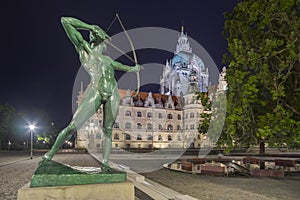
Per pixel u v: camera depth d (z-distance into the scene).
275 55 10.63
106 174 4.83
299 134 10.10
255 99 11.02
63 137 4.99
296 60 10.56
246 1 11.52
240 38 12.65
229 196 10.01
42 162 4.80
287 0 10.17
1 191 11.27
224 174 17.05
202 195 10.17
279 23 11.10
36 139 80.44
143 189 10.26
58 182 4.51
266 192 10.88
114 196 4.67
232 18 13.35
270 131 10.22
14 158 32.88
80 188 4.48
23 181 14.25
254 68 10.83
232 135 12.12
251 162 22.09
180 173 17.11
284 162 20.58
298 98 11.66
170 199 8.79
